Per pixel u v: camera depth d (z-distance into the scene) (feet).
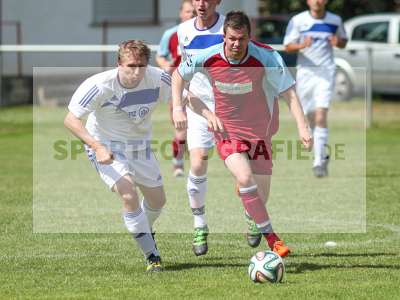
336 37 106.22
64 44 225.35
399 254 64.64
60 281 56.03
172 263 62.39
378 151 130.00
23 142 142.10
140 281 55.93
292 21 108.37
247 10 215.51
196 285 54.44
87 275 57.98
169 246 69.00
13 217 81.20
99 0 224.53
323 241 70.13
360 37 196.03
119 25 223.92
